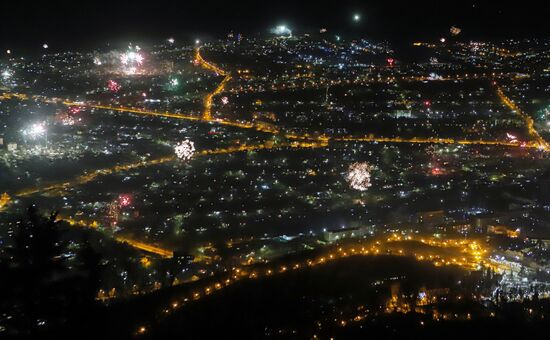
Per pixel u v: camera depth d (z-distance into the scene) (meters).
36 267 18.25
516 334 22.48
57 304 18.42
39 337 18.08
